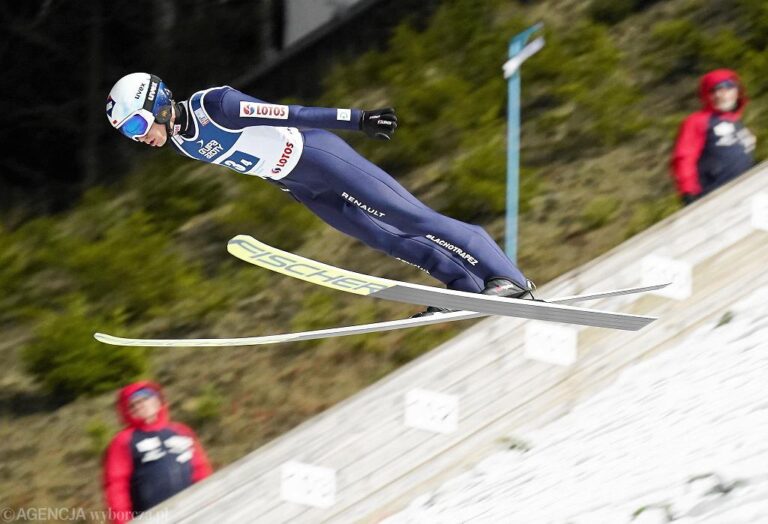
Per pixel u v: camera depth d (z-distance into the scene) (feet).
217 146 48.03
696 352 54.24
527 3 109.70
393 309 83.61
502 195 88.99
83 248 93.45
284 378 80.28
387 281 47.09
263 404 78.84
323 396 78.18
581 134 94.07
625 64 99.81
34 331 88.63
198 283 89.66
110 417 79.51
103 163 120.78
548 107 97.76
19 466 77.30
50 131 127.54
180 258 92.53
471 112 98.58
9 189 123.44
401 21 114.62
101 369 82.28
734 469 44.75
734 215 62.13
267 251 45.62
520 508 49.11
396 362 79.20
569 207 87.86
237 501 54.70
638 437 50.06
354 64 110.73
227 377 81.46
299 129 49.29
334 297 85.87
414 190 93.20
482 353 59.57
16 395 83.05
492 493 51.44
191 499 55.31
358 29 115.03
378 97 105.19
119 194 105.50
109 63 126.31
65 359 82.53
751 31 97.86
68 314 86.74
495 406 56.24
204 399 79.51
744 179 64.49
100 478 75.66
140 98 46.37
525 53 59.06
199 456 57.72
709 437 47.57
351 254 89.45
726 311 56.29
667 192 86.12
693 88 94.89
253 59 122.11
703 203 63.98
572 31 103.86
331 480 54.13
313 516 53.72
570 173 91.15
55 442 78.84
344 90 108.27
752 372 50.72
